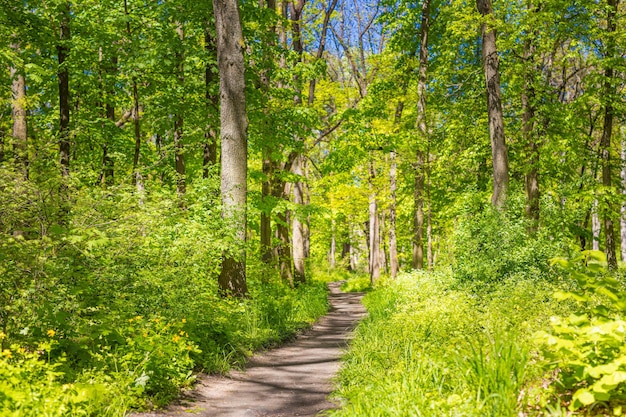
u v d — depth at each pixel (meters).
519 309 7.89
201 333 8.88
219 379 7.88
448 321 7.94
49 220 6.75
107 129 15.42
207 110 15.16
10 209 6.33
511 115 22.00
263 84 17.59
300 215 19.17
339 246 61.78
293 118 17.31
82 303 6.50
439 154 23.19
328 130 24.73
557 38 18.53
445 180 24.77
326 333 13.84
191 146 15.18
